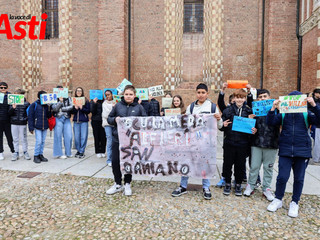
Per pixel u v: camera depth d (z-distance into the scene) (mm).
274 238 2705
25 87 12344
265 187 3807
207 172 3742
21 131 5832
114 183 4105
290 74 9961
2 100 5699
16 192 3887
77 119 6102
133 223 2973
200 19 11633
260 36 10625
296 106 3111
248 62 10883
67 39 11969
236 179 3889
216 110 3846
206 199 3719
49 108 5801
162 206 3461
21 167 5246
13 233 2730
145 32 11477
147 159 3871
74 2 11859
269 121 3416
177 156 3834
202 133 3766
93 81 11930
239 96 3809
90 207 3410
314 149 5891
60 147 6051
